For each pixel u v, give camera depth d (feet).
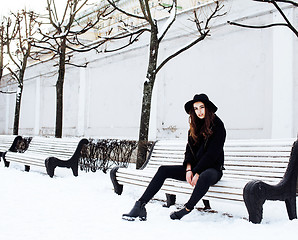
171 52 31.30
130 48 35.86
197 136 13.05
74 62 44.91
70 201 15.61
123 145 25.58
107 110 39.04
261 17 24.75
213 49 27.86
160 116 31.86
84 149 27.66
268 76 24.07
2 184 20.33
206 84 28.19
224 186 12.23
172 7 24.20
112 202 15.40
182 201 16.57
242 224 11.53
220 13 27.17
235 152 14.32
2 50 45.24
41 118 52.85
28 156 26.32
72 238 10.25
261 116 24.38
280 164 12.82
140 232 10.83
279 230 10.88
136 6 44.60
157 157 17.52
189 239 10.10
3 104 68.44
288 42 22.98
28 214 13.23
